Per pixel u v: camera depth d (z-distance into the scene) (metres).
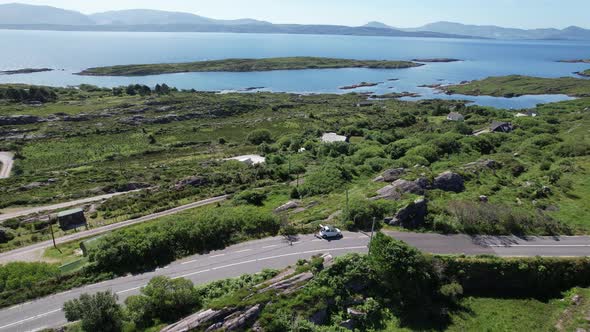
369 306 36.50
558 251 42.69
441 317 36.19
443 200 53.59
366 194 58.75
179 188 80.50
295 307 34.91
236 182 84.38
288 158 103.81
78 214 61.81
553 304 37.66
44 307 36.19
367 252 43.25
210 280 39.75
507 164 73.38
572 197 56.16
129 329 31.92
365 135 135.00
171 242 45.16
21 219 65.12
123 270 41.91
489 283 39.81
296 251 44.66
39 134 141.38
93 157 122.25
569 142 86.81
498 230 46.91
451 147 92.81
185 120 183.62
